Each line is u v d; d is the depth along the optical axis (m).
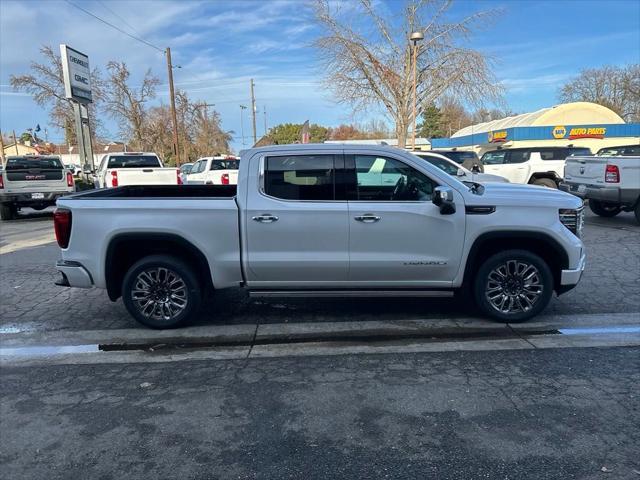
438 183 4.91
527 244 5.14
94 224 4.91
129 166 17.38
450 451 3.03
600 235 10.06
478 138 47.56
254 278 5.03
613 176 10.96
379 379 4.00
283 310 5.81
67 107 45.47
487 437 3.16
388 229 4.88
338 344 4.78
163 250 5.20
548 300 5.09
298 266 4.93
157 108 54.88
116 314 5.81
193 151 62.47
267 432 3.27
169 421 3.43
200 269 5.18
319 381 3.99
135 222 4.89
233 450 3.08
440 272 4.98
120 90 46.81
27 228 13.28
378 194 4.94
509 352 4.49
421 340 4.84
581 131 38.28
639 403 3.55
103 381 4.07
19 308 6.10
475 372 4.09
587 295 6.15
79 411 3.59
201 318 5.57
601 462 2.89
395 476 2.81
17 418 3.51
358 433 3.24
